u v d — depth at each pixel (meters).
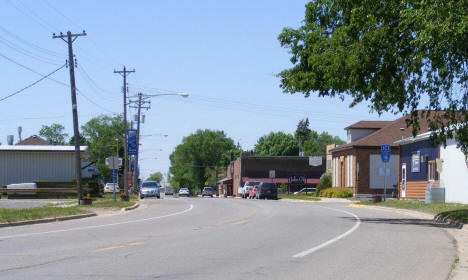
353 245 13.34
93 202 34.69
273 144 134.38
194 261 10.29
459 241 14.82
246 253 11.49
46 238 14.04
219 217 22.59
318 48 20.36
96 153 110.12
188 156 131.62
